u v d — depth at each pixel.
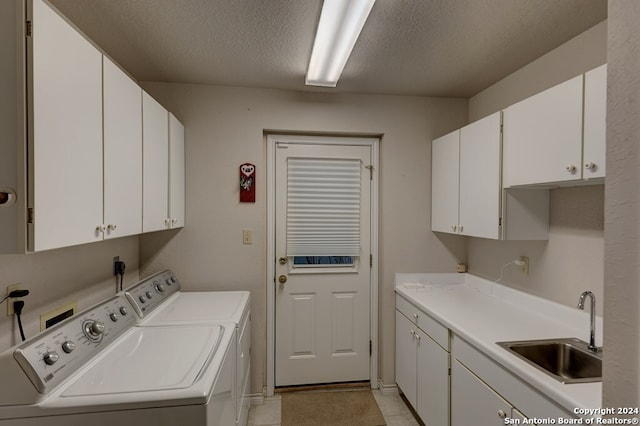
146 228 1.64
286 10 1.47
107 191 1.24
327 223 2.63
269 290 2.58
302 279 2.63
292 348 2.63
